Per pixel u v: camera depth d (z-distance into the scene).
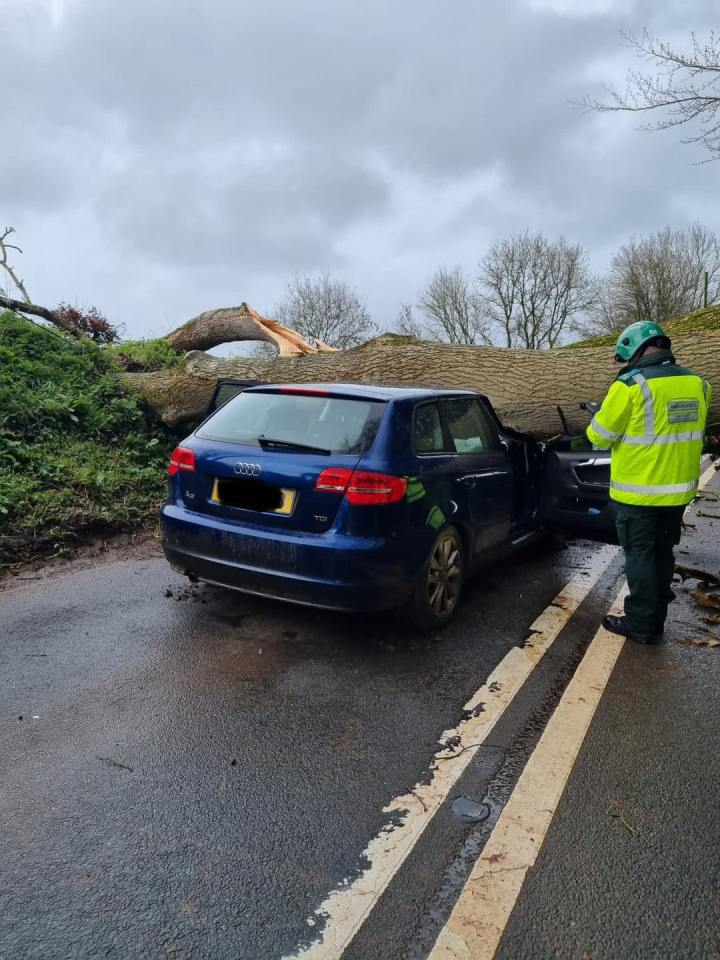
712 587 4.89
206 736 2.76
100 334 12.51
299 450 3.51
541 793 2.45
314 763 2.60
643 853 2.15
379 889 1.99
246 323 11.18
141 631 3.78
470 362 7.30
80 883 1.97
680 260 43.31
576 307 44.88
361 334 39.69
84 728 2.79
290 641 3.70
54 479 6.07
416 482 3.55
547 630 3.99
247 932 1.82
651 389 3.60
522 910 1.92
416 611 3.72
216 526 3.63
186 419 8.39
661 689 3.27
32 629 3.76
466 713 3.00
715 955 1.78
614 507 4.54
